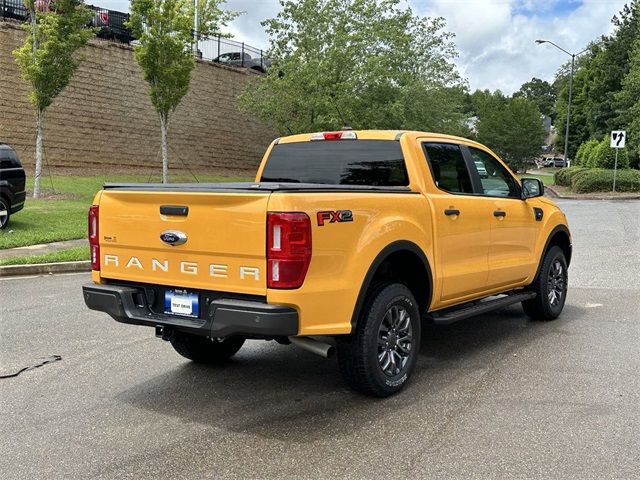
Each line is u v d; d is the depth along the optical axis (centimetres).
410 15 2920
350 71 2653
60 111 2472
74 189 2064
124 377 535
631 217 1838
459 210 554
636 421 429
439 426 425
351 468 366
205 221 429
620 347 608
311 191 420
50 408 464
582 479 350
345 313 438
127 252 474
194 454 387
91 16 1916
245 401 478
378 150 551
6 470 366
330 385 514
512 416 440
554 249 719
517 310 787
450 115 3416
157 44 2033
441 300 545
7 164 1364
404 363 496
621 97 3797
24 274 1053
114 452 390
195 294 444
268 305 407
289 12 2669
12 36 2277
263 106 2745
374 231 459
